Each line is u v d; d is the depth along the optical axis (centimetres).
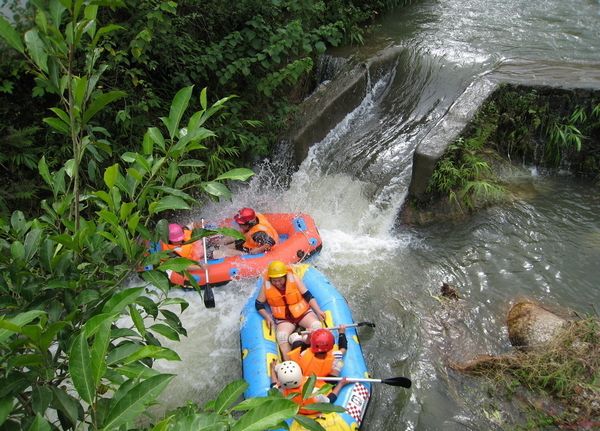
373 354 470
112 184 188
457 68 800
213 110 215
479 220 609
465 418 405
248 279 536
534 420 395
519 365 434
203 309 525
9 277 207
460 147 616
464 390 427
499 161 674
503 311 499
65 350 186
